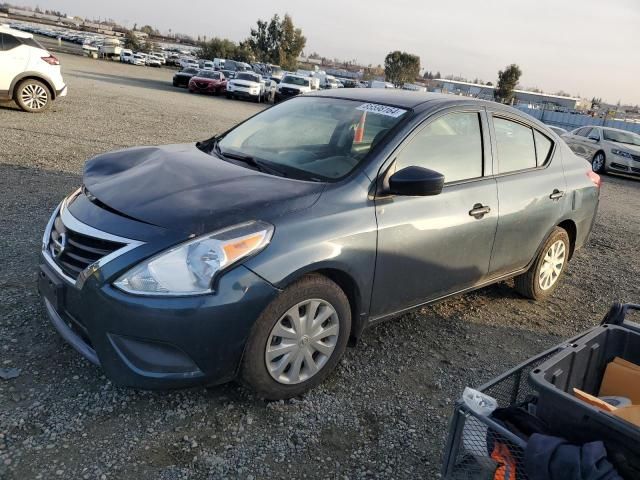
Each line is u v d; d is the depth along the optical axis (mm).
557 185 4520
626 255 6961
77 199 3105
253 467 2527
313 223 2848
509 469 1935
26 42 12273
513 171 4195
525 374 2467
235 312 2570
